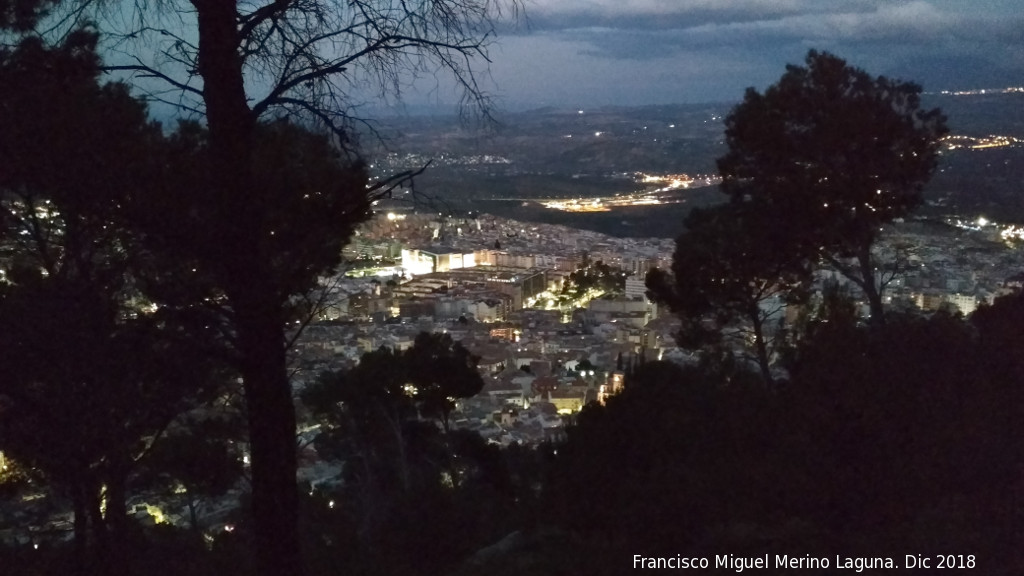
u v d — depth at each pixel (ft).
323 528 29.37
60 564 23.45
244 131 13.03
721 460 18.78
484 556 19.79
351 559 24.88
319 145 14.01
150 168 13.19
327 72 12.77
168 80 12.89
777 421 18.99
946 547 14.08
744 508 17.26
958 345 18.02
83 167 13.30
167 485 27.63
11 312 15.85
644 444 20.30
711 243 35.53
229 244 13.05
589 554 17.66
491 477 40.98
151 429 20.98
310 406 40.40
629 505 18.44
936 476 15.88
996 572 13.21
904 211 33.68
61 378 16.70
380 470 40.81
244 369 13.56
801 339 24.79
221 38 12.66
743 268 35.01
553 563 17.78
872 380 16.81
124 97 13.79
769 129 33.14
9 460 23.94
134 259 14.87
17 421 18.30
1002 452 16.12
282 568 13.42
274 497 13.44
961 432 16.17
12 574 23.38
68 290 16.01
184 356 15.01
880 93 33.17
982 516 14.88
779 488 16.83
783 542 15.69
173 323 14.26
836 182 32.58
